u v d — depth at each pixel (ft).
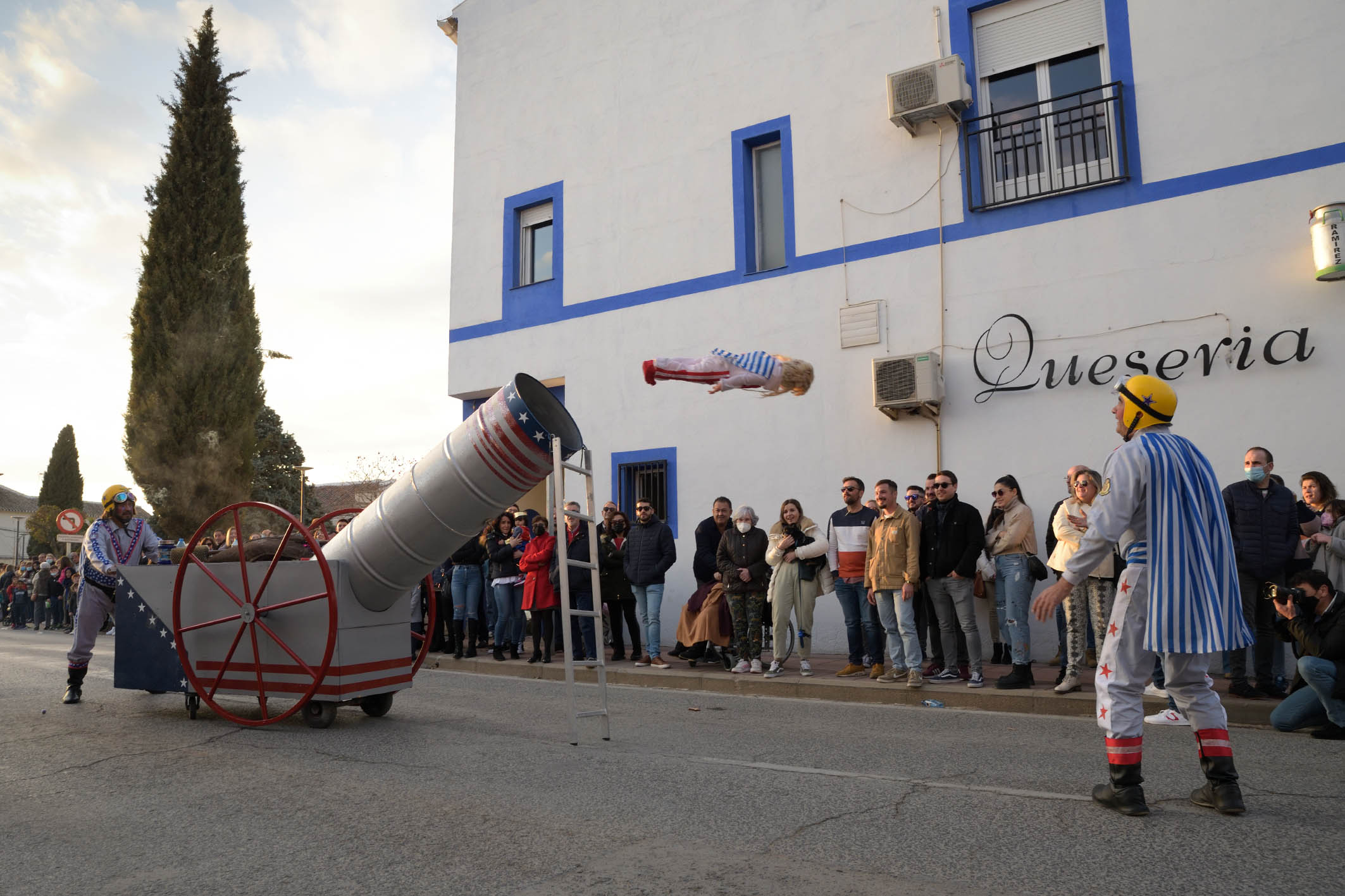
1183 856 11.43
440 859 11.68
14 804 14.60
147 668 23.06
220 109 78.02
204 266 74.74
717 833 12.77
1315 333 29.17
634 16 45.96
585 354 45.68
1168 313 31.53
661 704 26.08
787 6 40.96
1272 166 30.32
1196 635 12.64
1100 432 32.37
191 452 71.72
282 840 12.55
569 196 47.21
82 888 10.87
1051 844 12.03
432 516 20.63
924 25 37.29
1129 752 13.46
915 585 26.53
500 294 49.47
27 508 238.27
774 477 39.14
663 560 33.68
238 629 21.89
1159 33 32.58
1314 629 19.77
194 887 10.82
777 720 22.90
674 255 43.27
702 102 43.19
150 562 26.22
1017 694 24.76
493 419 20.08
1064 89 34.81
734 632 30.86
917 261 36.55
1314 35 30.12
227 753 18.38
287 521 21.30
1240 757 17.70
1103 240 32.89
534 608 33.63
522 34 50.21
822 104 39.52
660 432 42.60
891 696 26.45
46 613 76.59
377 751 18.56
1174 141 31.99
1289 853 11.50
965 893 10.30
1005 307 34.50
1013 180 35.45
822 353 38.45
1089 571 13.43
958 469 34.91
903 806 14.14
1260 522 23.35
